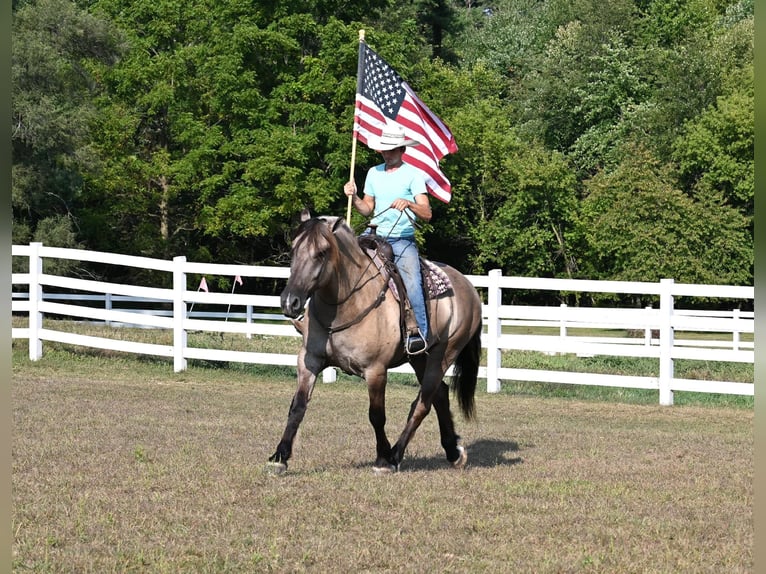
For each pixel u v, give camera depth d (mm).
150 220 41062
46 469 8164
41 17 32375
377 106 10227
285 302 7320
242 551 5957
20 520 6488
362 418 12195
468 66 61969
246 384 15547
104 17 38281
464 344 9070
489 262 47906
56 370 15984
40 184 31438
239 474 8055
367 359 8039
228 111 37656
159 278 40094
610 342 24281
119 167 37969
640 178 40594
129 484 7664
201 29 39062
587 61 53062
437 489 7789
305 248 7461
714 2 56156
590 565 5867
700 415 13656
